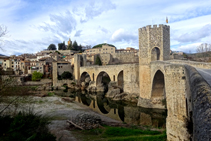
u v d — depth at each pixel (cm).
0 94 2120
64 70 11119
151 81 4103
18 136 1323
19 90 2520
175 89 1927
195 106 598
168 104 2086
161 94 4197
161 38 4106
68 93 7881
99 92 8131
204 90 622
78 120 2745
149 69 4203
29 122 1595
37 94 6400
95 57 12319
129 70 5897
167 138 2067
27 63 10850
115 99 5869
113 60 12638
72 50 17988
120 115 4203
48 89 8706
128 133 2411
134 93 5631
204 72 1255
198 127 465
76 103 5116
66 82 10112
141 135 2350
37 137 1408
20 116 1627
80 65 10781
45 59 11656
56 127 2655
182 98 1808
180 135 1789
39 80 9644
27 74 10062
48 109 4138
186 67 1630
